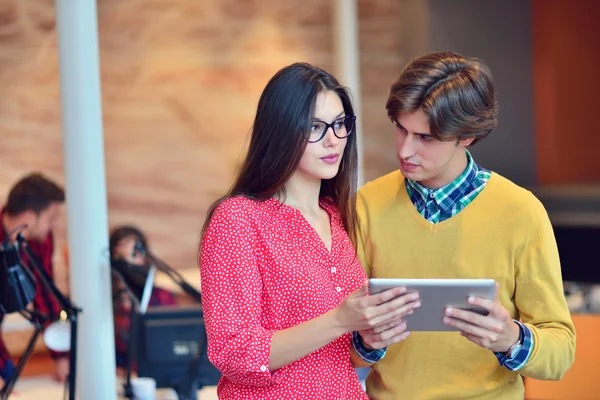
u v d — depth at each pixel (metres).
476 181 1.96
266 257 1.75
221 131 6.21
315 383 1.79
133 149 6.07
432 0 6.09
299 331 1.67
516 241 1.89
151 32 6.05
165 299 4.32
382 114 6.58
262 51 6.27
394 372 1.99
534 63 6.26
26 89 5.91
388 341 1.74
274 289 1.75
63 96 2.79
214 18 6.16
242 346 1.66
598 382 2.65
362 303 1.63
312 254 1.81
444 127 1.81
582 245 3.89
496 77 6.20
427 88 1.82
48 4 5.94
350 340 1.89
